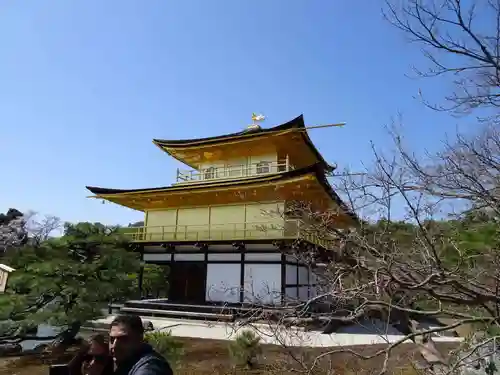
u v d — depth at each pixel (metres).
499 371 6.51
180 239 26.95
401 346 15.66
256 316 8.28
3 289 15.45
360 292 6.13
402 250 7.12
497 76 5.72
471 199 6.40
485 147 6.83
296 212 13.02
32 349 14.87
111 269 15.41
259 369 12.41
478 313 8.12
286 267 24.25
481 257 7.28
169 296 27.80
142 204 31.59
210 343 17.81
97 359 3.62
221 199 27.88
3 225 44.84
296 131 27.23
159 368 2.99
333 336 18.72
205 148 31.50
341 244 6.91
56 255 14.86
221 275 25.92
